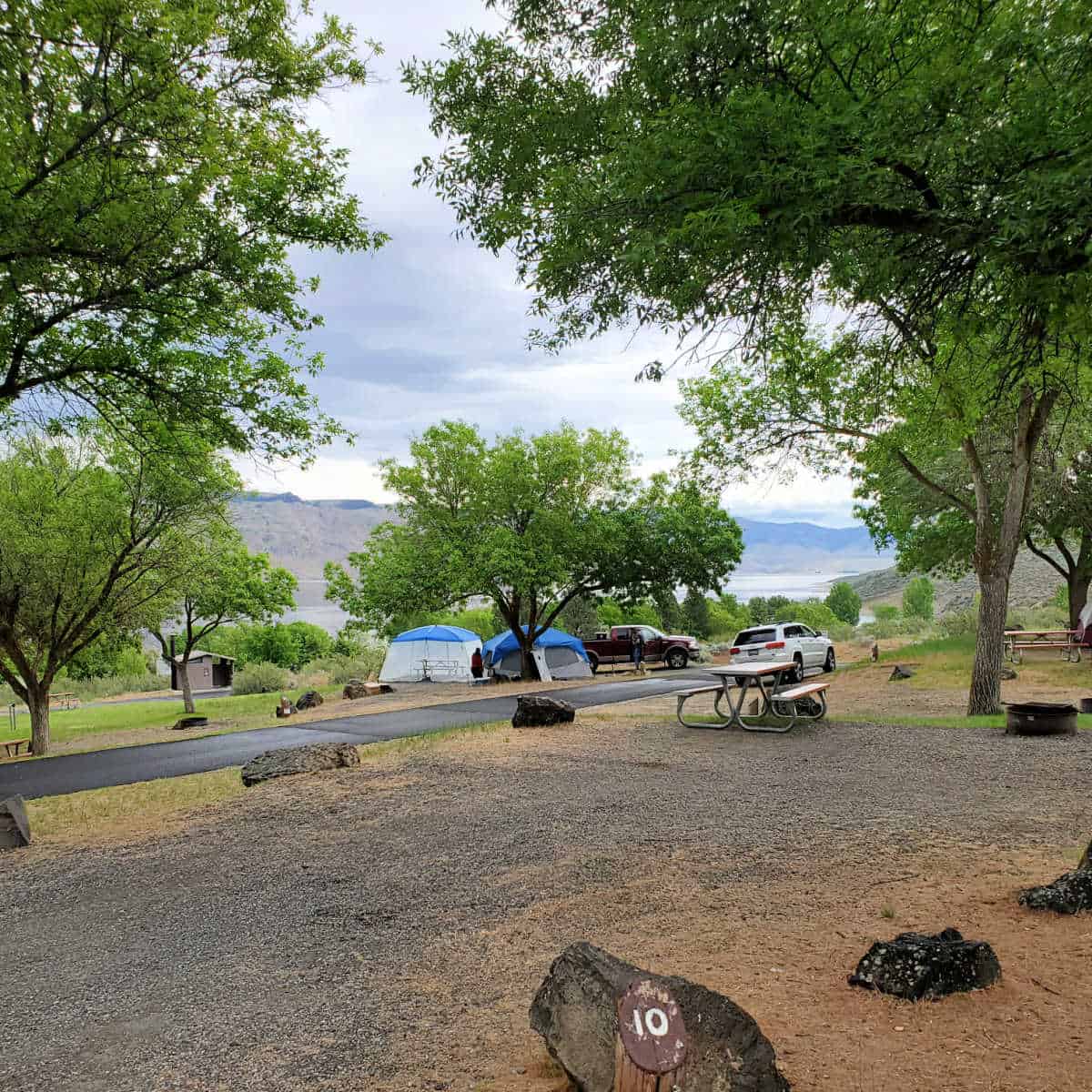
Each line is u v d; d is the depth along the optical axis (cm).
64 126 834
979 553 1481
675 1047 253
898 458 1581
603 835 706
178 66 921
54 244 859
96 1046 373
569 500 3020
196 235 1045
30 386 1065
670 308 499
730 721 1331
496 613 4772
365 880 619
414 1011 389
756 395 1595
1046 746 1057
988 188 382
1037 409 1387
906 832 659
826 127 380
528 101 666
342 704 2414
